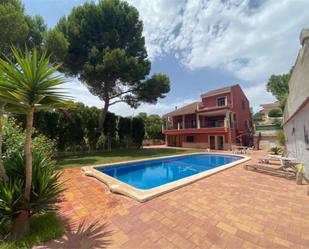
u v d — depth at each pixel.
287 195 4.75
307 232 2.95
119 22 17.23
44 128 12.95
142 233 2.96
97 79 15.65
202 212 3.75
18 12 10.09
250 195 4.78
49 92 2.82
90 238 2.81
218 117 23.33
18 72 2.54
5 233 2.80
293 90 9.47
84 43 16.11
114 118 20.00
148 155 14.88
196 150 20.20
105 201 4.46
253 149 19.52
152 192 4.80
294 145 8.99
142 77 16.92
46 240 2.72
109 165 9.90
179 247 2.58
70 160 11.86
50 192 3.04
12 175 3.05
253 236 2.84
